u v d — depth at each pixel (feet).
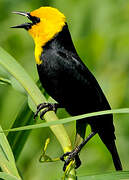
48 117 21.75
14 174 18.89
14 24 39.17
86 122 29.22
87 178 18.51
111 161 34.65
